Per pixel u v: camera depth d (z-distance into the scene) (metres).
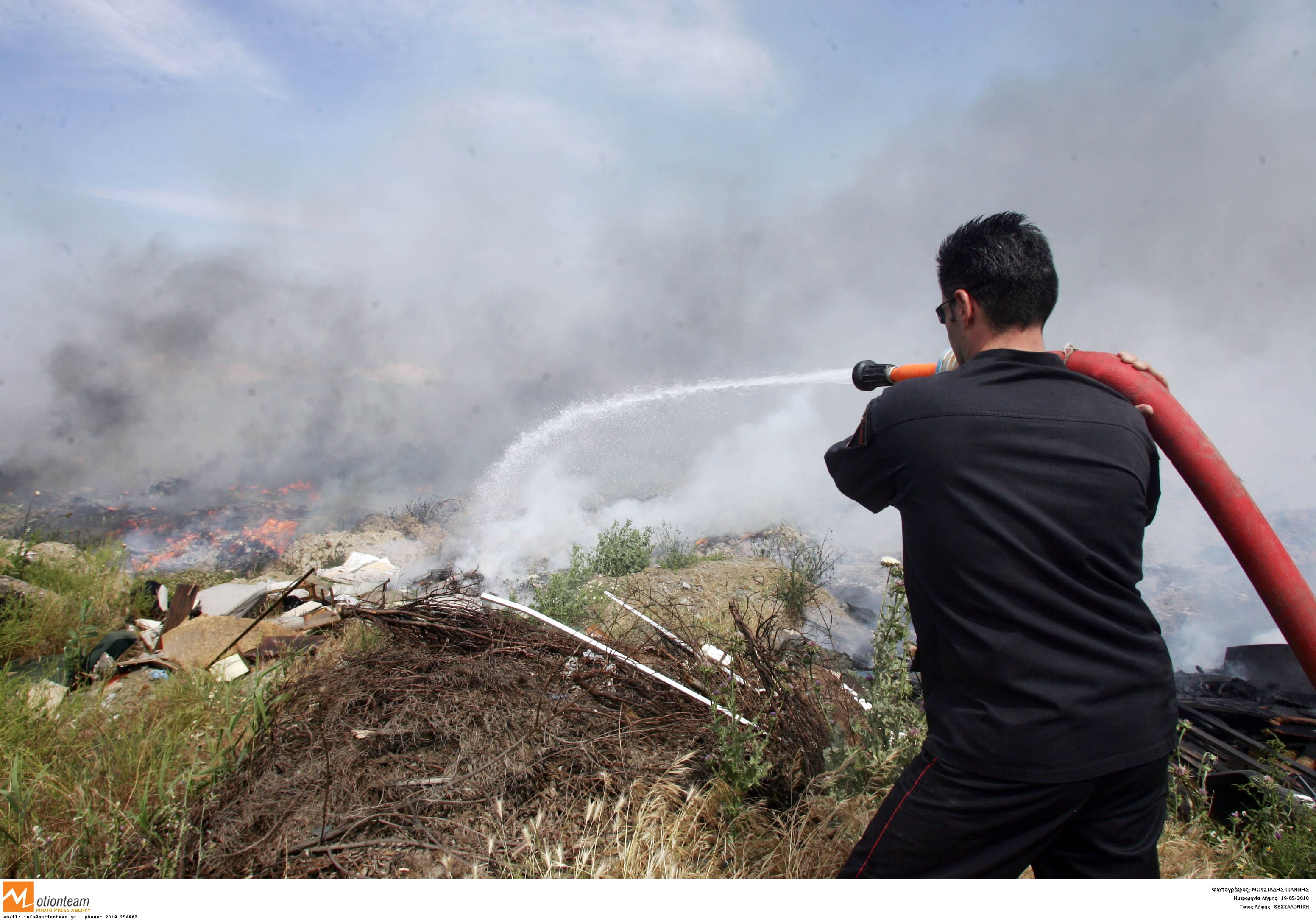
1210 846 2.53
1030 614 1.32
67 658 3.63
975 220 1.62
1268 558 1.31
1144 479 1.40
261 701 2.66
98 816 2.18
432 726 2.60
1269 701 4.22
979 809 1.33
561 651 3.22
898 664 2.38
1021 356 1.48
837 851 2.09
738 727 2.46
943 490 1.39
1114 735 1.29
